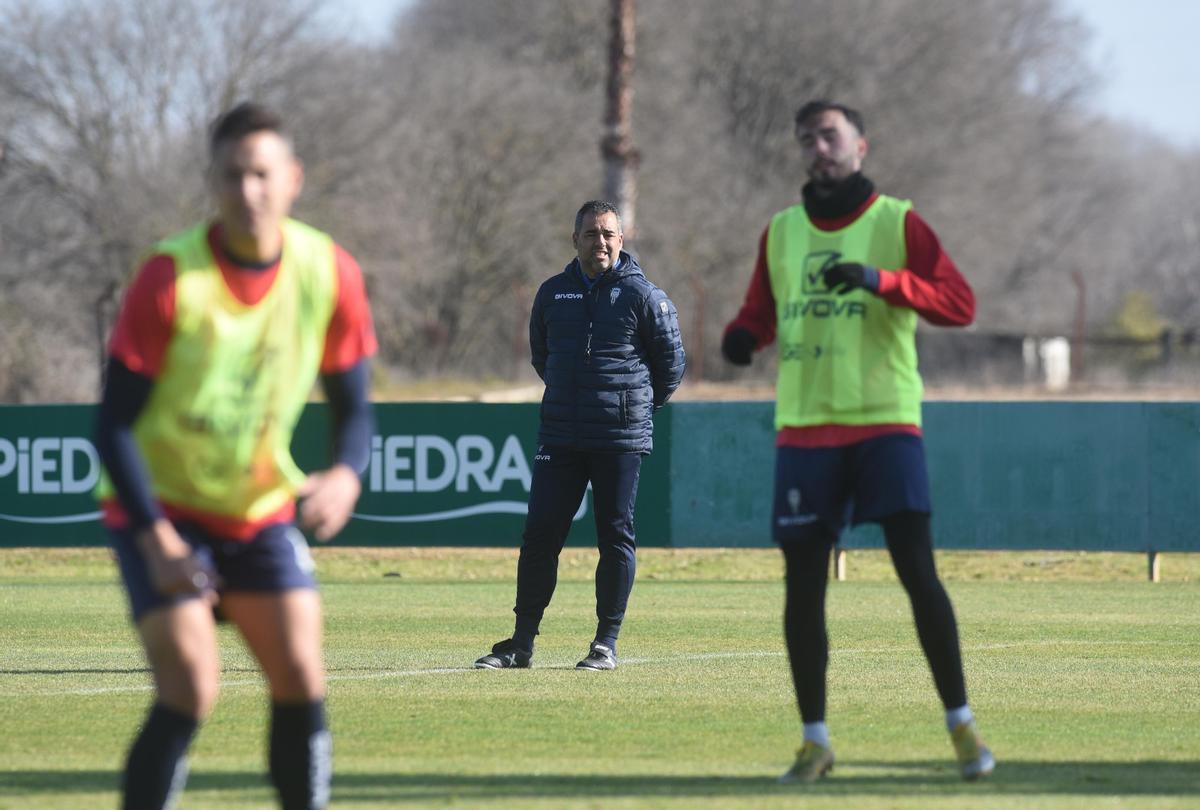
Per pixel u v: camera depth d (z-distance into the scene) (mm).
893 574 53688
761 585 48906
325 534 13938
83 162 142250
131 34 142500
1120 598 44844
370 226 154625
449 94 171500
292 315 13797
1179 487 50344
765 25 197625
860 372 18828
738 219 181000
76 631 36469
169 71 143000
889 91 197125
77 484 53594
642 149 178125
